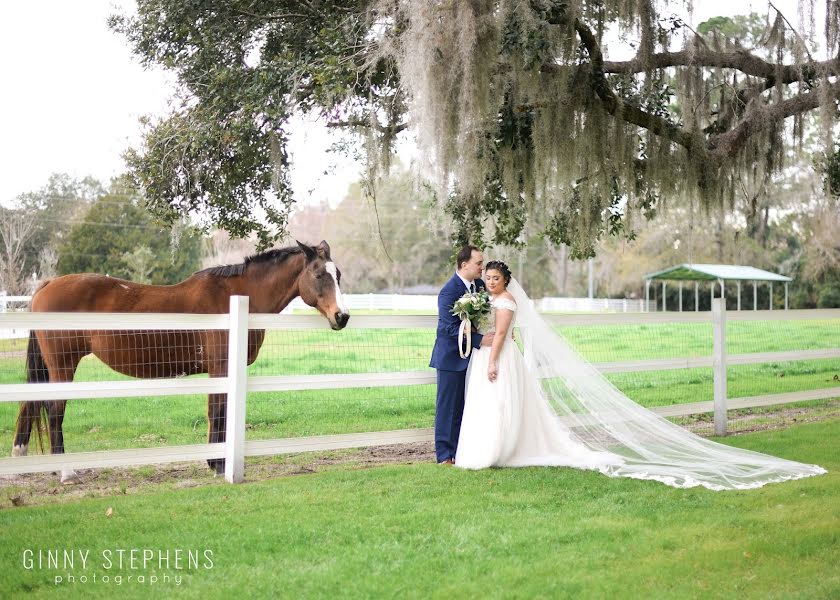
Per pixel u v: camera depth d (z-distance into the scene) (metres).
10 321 4.60
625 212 9.09
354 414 8.52
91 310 5.99
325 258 6.12
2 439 6.82
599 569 3.49
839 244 32.50
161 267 40.38
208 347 5.94
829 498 4.71
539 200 8.10
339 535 3.98
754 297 36.50
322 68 6.65
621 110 7.50
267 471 5.91
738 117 9.45
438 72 6.15
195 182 7.74
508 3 6.21
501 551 3.72
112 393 4.93
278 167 7.24
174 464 6.27
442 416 6.00
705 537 3.95
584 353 13.95
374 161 7.32
